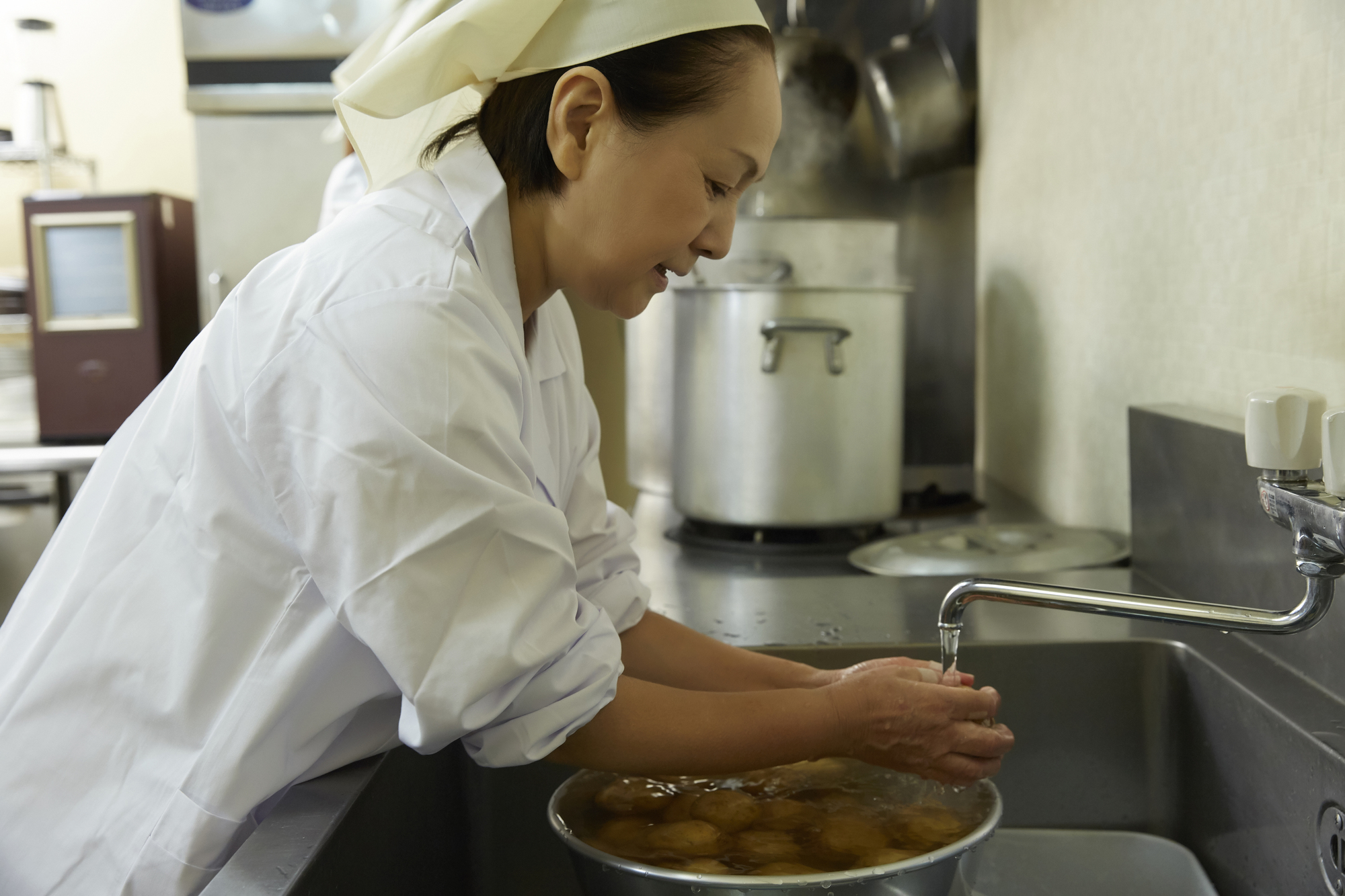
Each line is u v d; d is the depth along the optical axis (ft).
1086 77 4.64
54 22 9.80
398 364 1.91
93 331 8.07
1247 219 3.12
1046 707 3.06
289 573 2.07
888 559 4.16
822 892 1.86
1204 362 3.49
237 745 2.05
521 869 2.94
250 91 7.81
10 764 2.19
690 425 4.69
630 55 2.08
